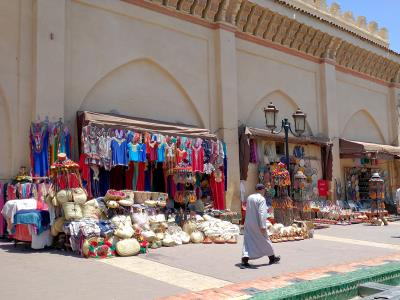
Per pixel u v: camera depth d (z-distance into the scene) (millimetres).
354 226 15133
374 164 20531
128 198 9672
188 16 13672
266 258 8500
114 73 11914
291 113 17188
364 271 4828
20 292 5625
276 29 16375
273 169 14031
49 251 8539
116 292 5699
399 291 3584
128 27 12188
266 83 16109
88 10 11391
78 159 10688
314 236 12195
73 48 10992
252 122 15547
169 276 6730
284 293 3795
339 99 19438
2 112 9883
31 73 10227
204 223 10594
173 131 12031
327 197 17750
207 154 12859
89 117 10391
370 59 20781
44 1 10391
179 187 12547
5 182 9766
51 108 10242
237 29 15070
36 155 9883
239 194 14141
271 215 12969
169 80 13188
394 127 22547
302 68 17672
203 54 14094
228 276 6793
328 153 17828
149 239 9281
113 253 8250
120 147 10719
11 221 8898
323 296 4062
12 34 10086
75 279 6371
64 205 8469
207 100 14047
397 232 13297
